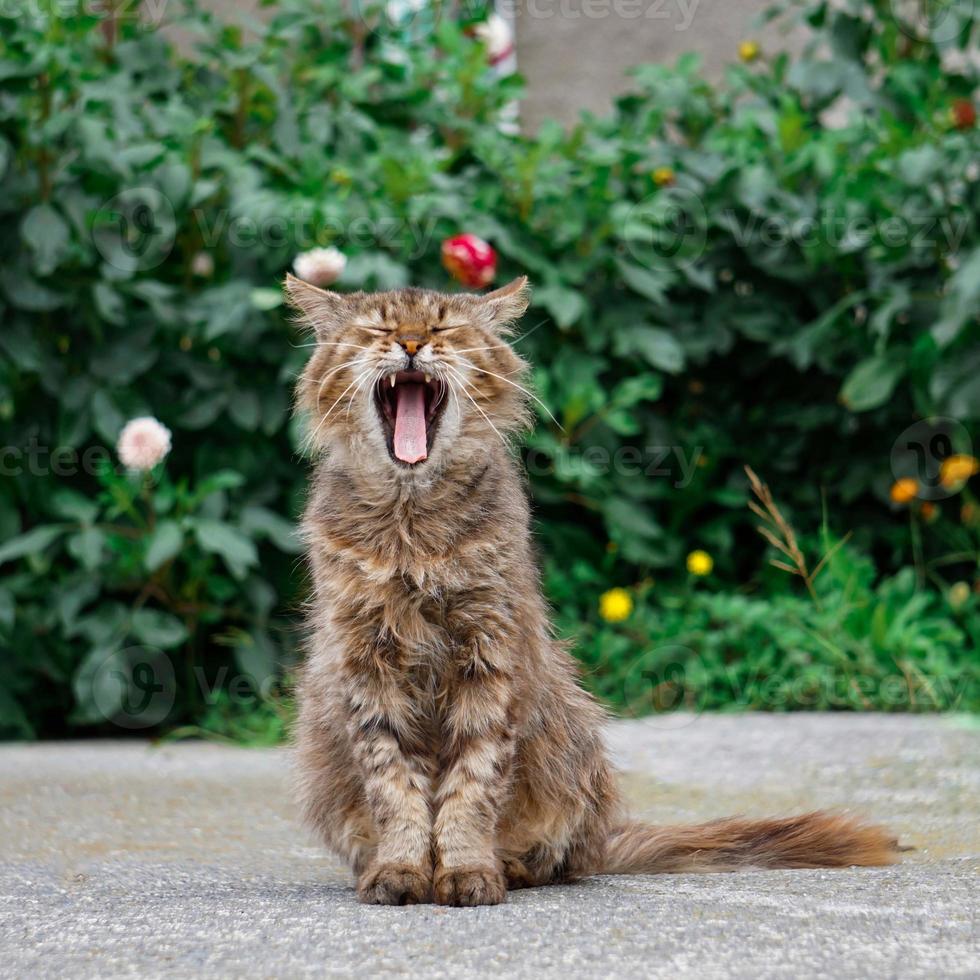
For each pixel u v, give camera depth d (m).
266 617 2.71
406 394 1.96
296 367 2.68
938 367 2.73
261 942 1.62
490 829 1.81
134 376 2.68
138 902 1.75
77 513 2.61
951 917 1.66
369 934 1.64
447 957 1.58
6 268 2.63
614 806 1.93
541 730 1.87
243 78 2.79
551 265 2.79
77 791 2.27
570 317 2.70
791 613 2.76
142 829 2.08
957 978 1.53
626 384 2.77
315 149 2.75
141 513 2.69
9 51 2.64
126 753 2.55
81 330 2.72
